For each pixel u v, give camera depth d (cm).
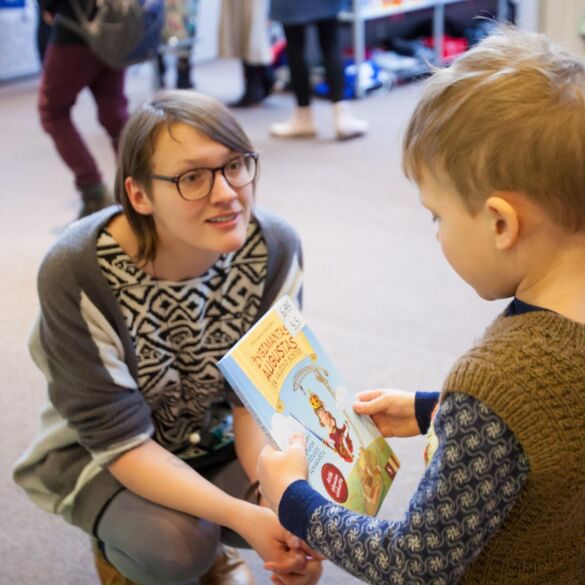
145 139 117
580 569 89
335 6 420
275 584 120
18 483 146
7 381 230
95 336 125
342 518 89
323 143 441
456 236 84
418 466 188
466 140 80
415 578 81
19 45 606
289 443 101
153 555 127
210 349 137
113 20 296
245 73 519
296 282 138
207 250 125
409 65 547
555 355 79
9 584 162
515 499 80
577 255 81
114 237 126
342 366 229
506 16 584
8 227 335
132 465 128
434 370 226
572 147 77
